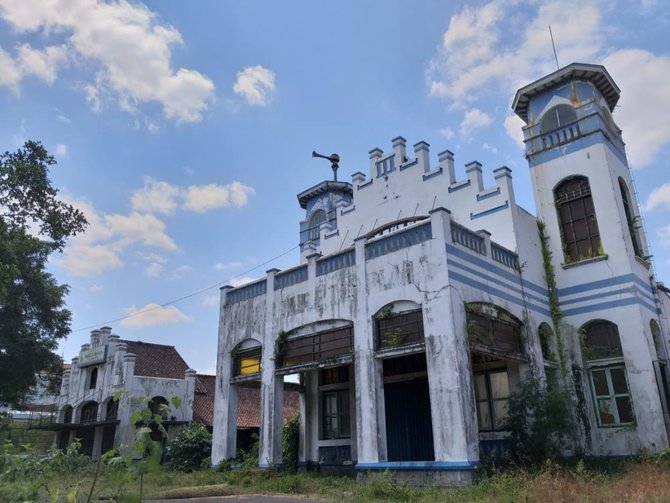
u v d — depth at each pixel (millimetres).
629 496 9633
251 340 19625
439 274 14344
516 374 16453
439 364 13766
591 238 19016
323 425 20266
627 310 17641
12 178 18625
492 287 15906
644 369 16953
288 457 20469
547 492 10352
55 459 5945
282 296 18703
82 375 33062
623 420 17172
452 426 13164
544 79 20844
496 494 11133
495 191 18453
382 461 14383
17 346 22875
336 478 16266
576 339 18391
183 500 13180
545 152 20531
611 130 20562
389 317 15375
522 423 14711
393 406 18734
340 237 22359
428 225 14984
